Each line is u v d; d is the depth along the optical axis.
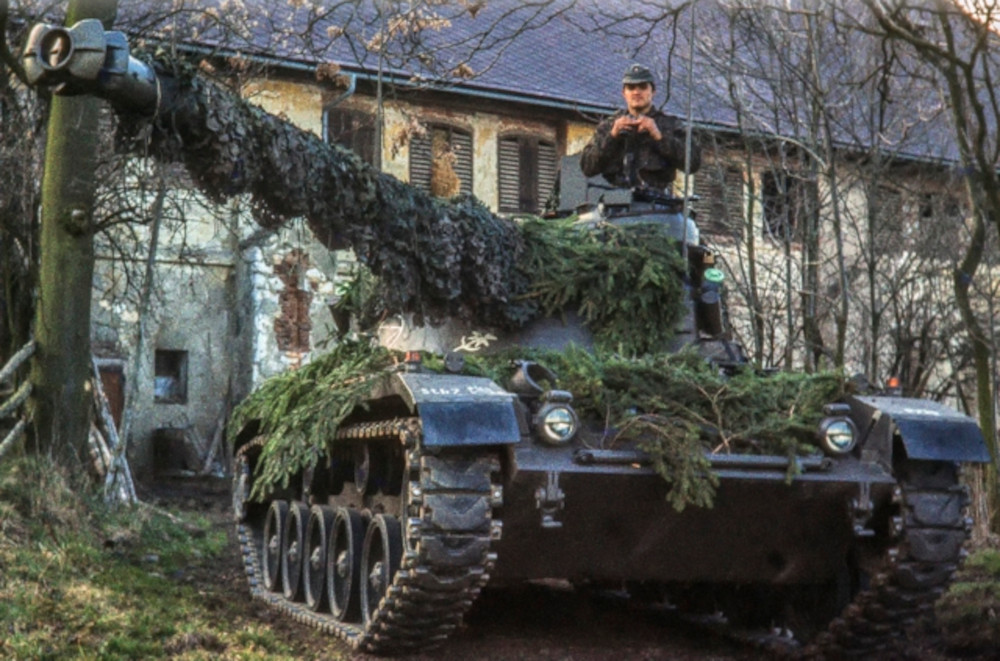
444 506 6.66
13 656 6.80
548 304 8.38
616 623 9.15
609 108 20.58
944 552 7.34
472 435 6.59
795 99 15.25
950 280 16.95
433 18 10.45
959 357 19.83
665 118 9.40
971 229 16.75
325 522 8.61
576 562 7.57
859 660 7.97
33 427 11.32
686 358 7.82
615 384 7.39
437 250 7.82
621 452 6.96
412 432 6.80
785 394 7.62
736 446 7.25
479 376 7.21
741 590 8.87
